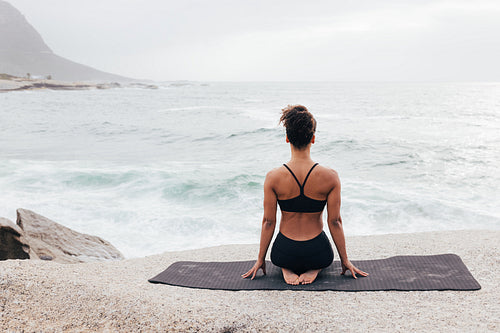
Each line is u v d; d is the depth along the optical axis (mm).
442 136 20953
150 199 10094
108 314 2814
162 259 4781
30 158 16344
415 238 5477
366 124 27438
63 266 3975
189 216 8547
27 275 3342
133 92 118312
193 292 3402
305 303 3094
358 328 2650
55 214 8664
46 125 29234
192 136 22750
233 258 4855
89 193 10531
